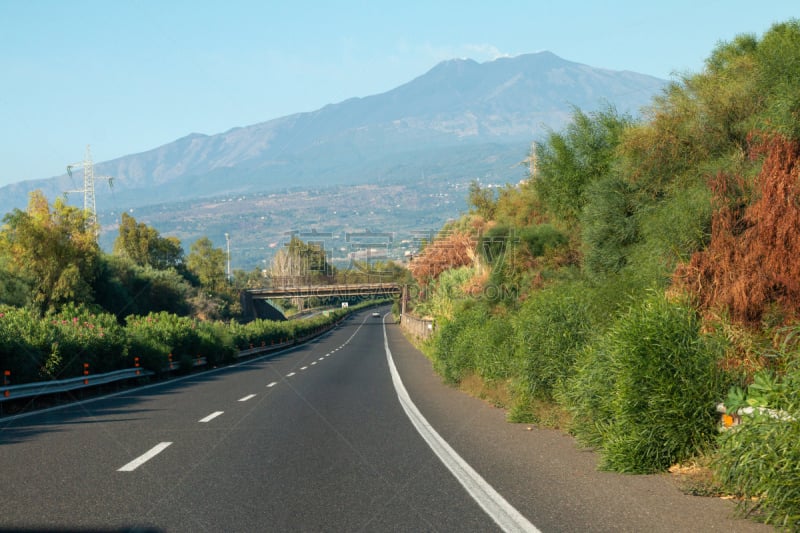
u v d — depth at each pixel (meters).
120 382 24.28
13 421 13.52
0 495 6.92
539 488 7.35
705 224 13.42
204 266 123.50
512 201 43.84
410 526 5.88
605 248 18.52
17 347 18.28
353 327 124.44
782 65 15.64
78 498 6.80
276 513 6.29
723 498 6.79
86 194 117.81
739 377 8.70
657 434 8.19
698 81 18.27
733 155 15.55
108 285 75.12
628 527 5.84
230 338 44.03
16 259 63.62
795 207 10.70
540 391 12.92
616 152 21.89
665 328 8.77
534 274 25.70
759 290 10.28
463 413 14.35
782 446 5.84
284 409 15.11
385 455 9.34
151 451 9.54
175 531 5.71
